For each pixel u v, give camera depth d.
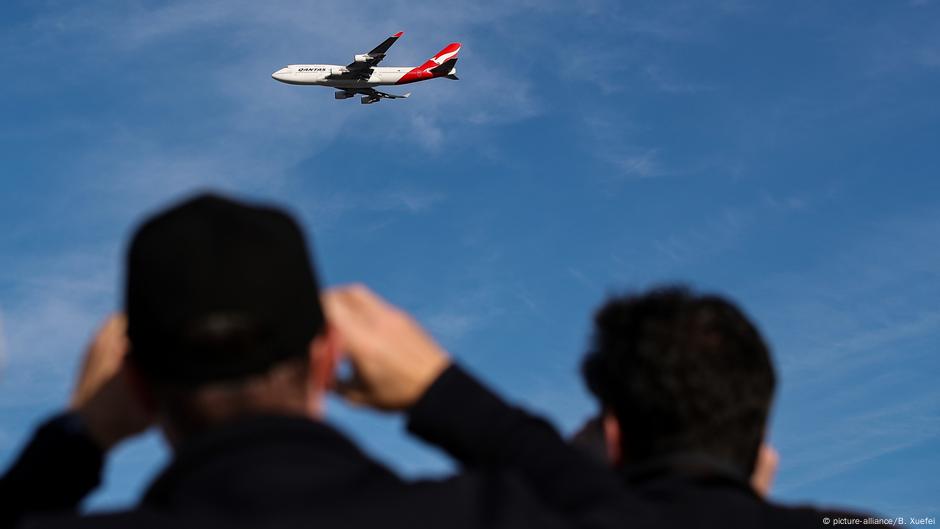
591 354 3.57
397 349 3.08
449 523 2.62
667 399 3.36
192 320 2.54
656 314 3.49
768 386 3.48
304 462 2.62
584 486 3.01
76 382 3.09
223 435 2.63
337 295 3.16
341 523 2.53
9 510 2.97
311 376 2.83
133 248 2.66
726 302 3.59
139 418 2.98
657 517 3.03
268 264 2.63
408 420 3.10
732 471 3.39
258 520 2.48
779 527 3.25
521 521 2.68
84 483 3.04
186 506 2.55
